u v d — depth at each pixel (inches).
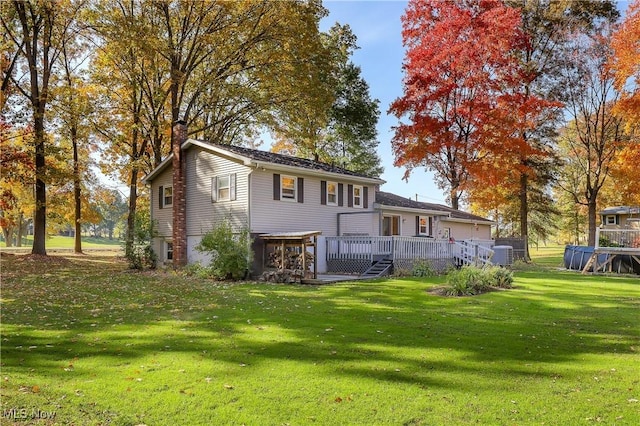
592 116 1214.3
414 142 1219.9
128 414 164.9
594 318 361.7
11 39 965.2
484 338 286.5
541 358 239.8
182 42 1017.5
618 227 1323.8
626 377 206.8
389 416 163.0
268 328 317.7
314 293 516.7
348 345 266.7
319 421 158.9
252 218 745.0
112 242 3417.8
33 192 1264.8
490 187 1283.2
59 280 653.9
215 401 177.2
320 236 835.4
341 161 1663.4
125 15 968.9
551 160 1375.5
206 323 337.4
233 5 977.5
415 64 1182.3
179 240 852.6
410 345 266.7
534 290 552.4
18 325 334.0
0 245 2281.0
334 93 1314.0
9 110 927.0
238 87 1085.8
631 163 922.7
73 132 1051.9
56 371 216.4
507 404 174.1
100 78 974.4
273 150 1608.0
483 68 1136.8
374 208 1006.4
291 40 1051.3
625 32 880.3
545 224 1905.8
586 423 156.7
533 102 1082.1
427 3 1235.9
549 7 1184.2
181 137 865.5
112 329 317.4
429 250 840.3
